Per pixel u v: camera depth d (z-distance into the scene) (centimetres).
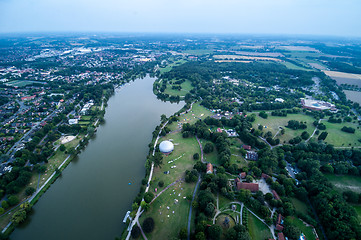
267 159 18838
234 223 13562
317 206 14425
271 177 17850
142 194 16138
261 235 12850
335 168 18425
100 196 16725
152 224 13388
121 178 18750
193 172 17775
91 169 19975
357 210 14488
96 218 14775
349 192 15288
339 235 12138
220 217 14000
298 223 13700
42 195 16712
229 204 15112
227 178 17000
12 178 17038
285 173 18312
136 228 12900
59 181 18412
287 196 15775
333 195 14950
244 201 15175
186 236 12350
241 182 16562
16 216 14025
